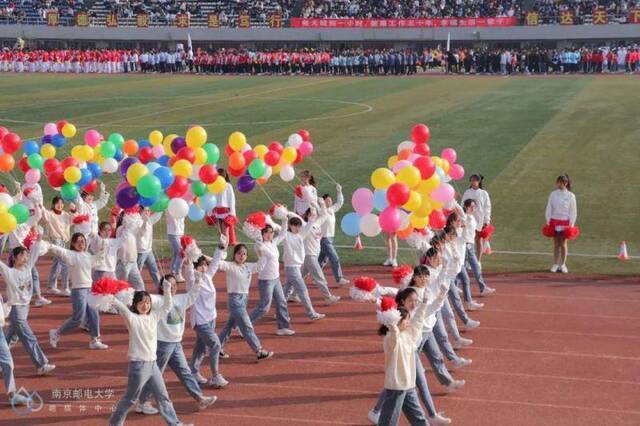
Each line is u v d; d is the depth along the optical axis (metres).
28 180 20.53
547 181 32.03
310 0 99.62
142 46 101.12
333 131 43.88
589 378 15.68
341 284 22.00
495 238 25.80
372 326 18.83
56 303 20.86
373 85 69.31
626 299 20.42
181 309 14.16
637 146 38.00
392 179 15.90
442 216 17.47
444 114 49.31
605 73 77.75
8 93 64.56
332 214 21.69
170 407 13.57
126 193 16.81
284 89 66.81
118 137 22.25
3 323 14.57
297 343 17.81
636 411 14.25
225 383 15.50
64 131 22.62
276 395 15.13
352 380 15.77
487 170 34.06
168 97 61.06
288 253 18.95
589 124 44.16
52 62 89.75
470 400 14.79
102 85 71.75
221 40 98.94
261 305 17.73
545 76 75.50
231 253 24.70
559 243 22.69
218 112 52.03
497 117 47.59
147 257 20.88
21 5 103.38
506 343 17.56
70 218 21.31
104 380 15.89
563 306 19.97
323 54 84.44
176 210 17.73
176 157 18.78
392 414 12.66
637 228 26.27
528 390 15.18
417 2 96.56
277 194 30.97
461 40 93.44
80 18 100.00
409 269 15.04
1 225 15.41
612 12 90.44
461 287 21.05
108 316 19.81
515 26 91.31
